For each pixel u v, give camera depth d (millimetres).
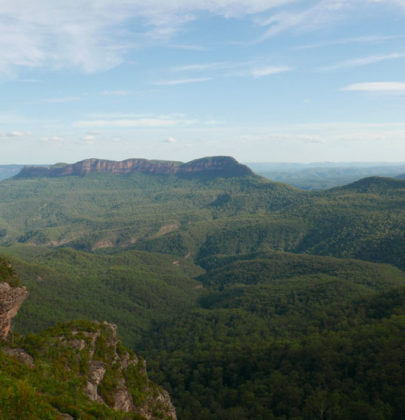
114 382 41062
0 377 26375
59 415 25000
